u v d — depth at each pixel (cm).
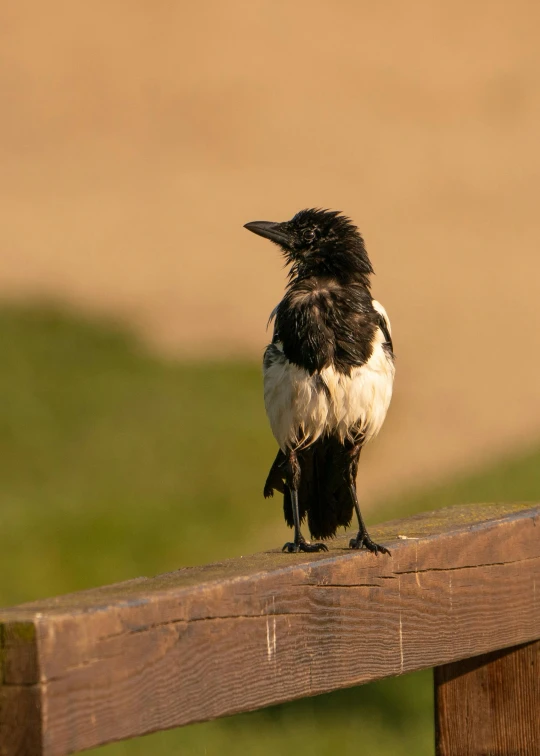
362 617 363
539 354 2228
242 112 4300
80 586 1373
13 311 2398
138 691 281
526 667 411
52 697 256
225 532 1530
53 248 2905
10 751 255
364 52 4825
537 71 4556
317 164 3766
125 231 3067
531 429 1841
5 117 4281
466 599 402
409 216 3203
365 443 606
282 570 335
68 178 3628
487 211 3234
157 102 4412
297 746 950
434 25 5081
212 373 2178
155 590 301
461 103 4328
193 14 5191
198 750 943
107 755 933
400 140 3984
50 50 4850
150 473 1734
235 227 3131
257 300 2589
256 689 323
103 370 2175
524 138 3944
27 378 2109
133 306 2525
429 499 1519
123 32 5044
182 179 3609
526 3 5228
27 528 1498
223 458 1784
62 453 1806
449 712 416
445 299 2536
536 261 2794
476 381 2097
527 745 405
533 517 432
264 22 5159
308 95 4456
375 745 945
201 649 303
